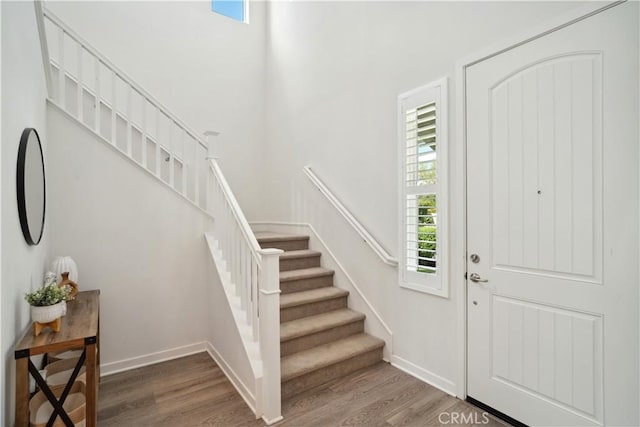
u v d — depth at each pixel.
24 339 1.54
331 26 3.49
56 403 1.50
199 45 4.14
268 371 1.98
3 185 1.38
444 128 2.30
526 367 1.88
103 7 3.51
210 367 2.70
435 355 2.39
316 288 3.25
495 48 2.00
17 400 1.43
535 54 1.83
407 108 2.59
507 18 1.95
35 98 2.03
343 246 3.28
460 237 2.21
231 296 2.56
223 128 4.33
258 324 2.23
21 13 1.72
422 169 2.48
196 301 3.02
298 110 4.02
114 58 3.57
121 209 2.67
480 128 2.10
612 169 1.57
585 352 1.66
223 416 2.04
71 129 2.48
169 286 2.88
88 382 1.58
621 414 1.55
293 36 4.14
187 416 2.04
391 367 2.67
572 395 1.70
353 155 3.19
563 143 1.73
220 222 2.88
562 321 1.74
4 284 1.38
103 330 2.60
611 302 1.58
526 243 1.88
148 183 2.79
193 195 4.06
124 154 2.68
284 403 2.17
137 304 2.74
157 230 2.83
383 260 2.74
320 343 2.70
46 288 1.66
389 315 2.77
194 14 4.12
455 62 2.25
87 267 2.54
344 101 3.31
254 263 2.22
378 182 2.91
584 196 1.66
